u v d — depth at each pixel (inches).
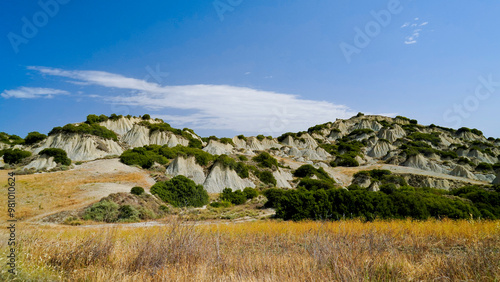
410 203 983.6
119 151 3277.6
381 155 4436.5
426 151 4030.5
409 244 383.9
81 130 3201.3
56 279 238.2
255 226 653.9
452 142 5565.9
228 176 2336.4
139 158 2564.0
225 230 565.0
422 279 235.1
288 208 1083.9
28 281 223.6
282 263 289.6
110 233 368.8
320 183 2199.8
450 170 3366.1
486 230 433.1
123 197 1336.1
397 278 232.2
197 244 314.3
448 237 422.9
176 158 2529.5
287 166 3412.9
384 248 298.2
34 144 3280.0
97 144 3095.5
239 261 297.3
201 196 1717.5
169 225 362.3
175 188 1669.5
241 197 1852.9
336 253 264.2
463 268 242.7
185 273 250.7
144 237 359.9
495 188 1588.3
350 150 4571.9
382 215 946.7
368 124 6510.8
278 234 513.0
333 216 989.8
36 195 1412.4
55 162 2357.3
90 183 1772.9
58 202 1337.4
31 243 294.0
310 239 356.2
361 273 233.0
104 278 243.8
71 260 275.9
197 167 2516.0
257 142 4874.5
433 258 282.5
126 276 248.1
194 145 4028.1
